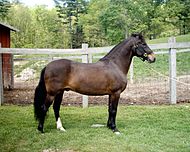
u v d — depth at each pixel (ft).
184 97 29.63
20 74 54.29
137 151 14.78
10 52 27.76
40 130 18.38
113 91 18.69
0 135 17.85
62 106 27.32
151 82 41.68
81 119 22.25
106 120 21.93
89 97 31.24
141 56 19.36
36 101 18.25
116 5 121.49
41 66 57.00
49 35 128.88
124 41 19.47
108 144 15.90
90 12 161.17
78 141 16.49
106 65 18.76
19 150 15.24
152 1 117.60
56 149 15.35
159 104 27.27
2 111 25.02
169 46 26.73
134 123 20.67
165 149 15.06
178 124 20.15
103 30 133.28
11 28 42.09
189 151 14.71
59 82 17.93
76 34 137.18
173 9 90.74
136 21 119.03
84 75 18.16
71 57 38.14
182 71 51.80
